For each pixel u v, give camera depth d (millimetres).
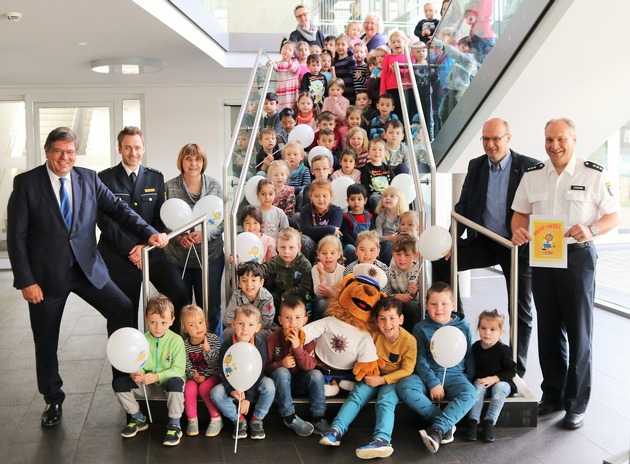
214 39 8867
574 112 5613
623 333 6258
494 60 5504
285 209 5914
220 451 3832
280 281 4758
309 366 4090
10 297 8422
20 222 4074
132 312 4449
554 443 3906
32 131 10914
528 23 4980
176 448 3879
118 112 11000
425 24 8477
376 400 4109
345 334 4125
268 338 4227
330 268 4668
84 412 4461
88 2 6070
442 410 3994
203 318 4176
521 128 5867
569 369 4125
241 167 6297
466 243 4824
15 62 8898
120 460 3742
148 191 4824
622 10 4566
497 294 8164
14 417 4391
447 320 4148
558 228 3951
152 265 4773
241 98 11078
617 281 7668
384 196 5379
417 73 7070
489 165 4688
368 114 7074
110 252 4703
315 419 4078
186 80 10742
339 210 5426
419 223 4793
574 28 4734
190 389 4070
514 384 4168
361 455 3715
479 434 4016
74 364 5508
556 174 4129
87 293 4297
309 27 8648
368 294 4117
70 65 9195
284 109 7273
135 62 8789
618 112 5613
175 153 11062
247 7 9656
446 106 6664
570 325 4109
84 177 4277
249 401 4016
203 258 4555
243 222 5289
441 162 6793
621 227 7711
